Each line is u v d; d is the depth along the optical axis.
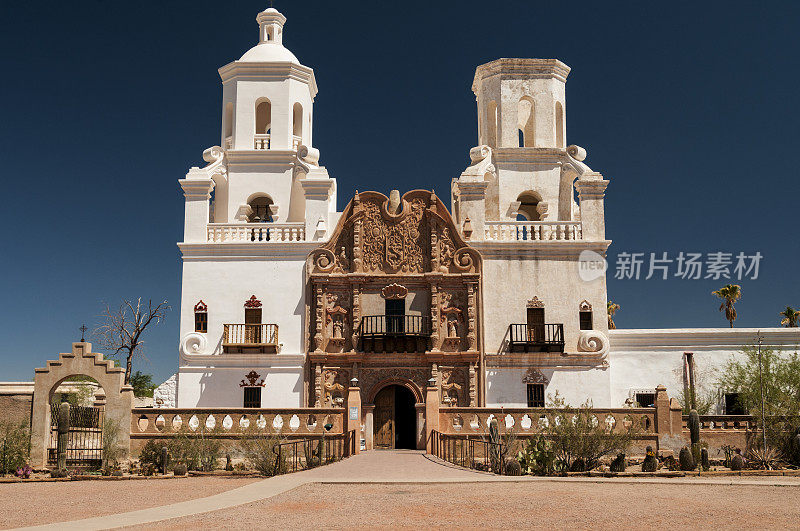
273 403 33.72
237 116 38.19
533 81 38.72
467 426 28.72
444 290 35.09
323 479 19.94
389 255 35.38
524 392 34.12
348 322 34.75
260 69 38.56
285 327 34.50
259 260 35.03
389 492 17.73
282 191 37.41
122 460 26.52
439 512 14.66
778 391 31.08
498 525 13.26
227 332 34.09
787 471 23.17
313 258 35.12
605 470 23.67
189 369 33.94
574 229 35.84
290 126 38.34
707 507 15.46
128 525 13.41
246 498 16.62
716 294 62.81
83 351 27.33
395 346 34.31
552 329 34.56
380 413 34.44
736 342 35.62
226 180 38.16
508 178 37.88
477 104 41.88
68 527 13.20
